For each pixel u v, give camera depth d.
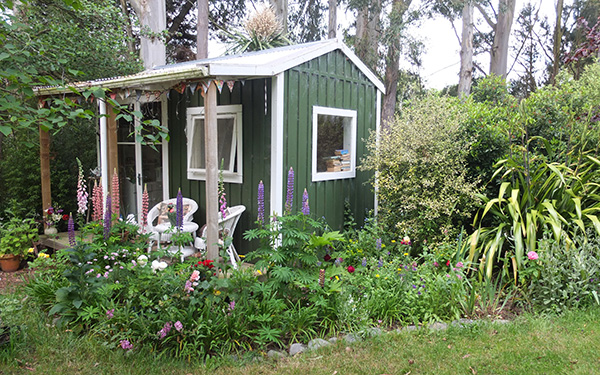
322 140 5.45
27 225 5.73
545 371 3.02
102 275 3.94
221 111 5.30
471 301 3.97
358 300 3.84
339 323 3.65
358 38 15.03
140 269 3.62
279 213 4.80
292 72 4.89
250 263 4.96
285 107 4.83
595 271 4.08
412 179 5.36
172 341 3.24
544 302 4.02
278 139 4.74
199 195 5.59
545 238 4.37
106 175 5.50
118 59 7.29
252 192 5.04
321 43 5.41
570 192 4.73
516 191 4.90
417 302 3.94
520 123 5.92
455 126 5.48
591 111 5.23
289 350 3.35
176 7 16.14
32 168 7.00
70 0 2.84
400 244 5.33
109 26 6.96
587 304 4.06
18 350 3.19
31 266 4.36
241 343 3.35
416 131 5.44
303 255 3.73
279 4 14.09
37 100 6.03
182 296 3.33
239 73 4.14
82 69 6.75
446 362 3.17
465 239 5.37
